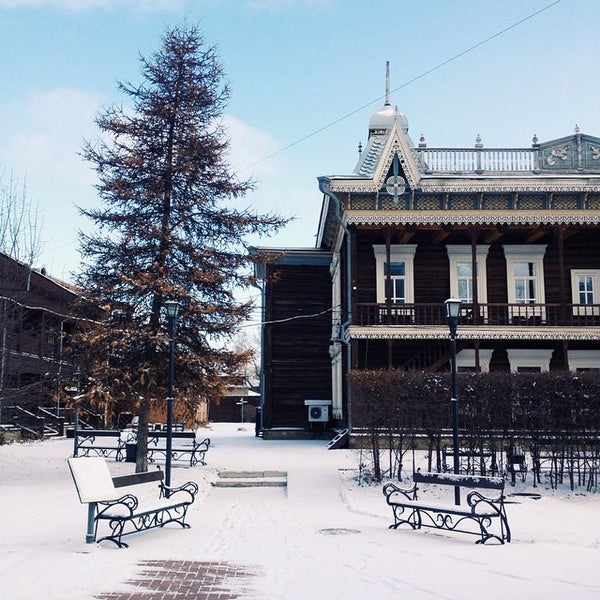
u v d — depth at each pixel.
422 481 11.17
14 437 27.78
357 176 25.16
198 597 6.57
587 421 14.85
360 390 15.90
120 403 16.77
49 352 22.55
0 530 9.90
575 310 27.70
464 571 7.81
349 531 10.62
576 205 25.61
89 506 9.24
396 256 27.78
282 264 31.19
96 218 16.84
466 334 24.86
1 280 18.41
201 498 14.45
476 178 25.09
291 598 6.57
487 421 15.34
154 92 17.55
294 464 18.89
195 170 17.20
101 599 6.37
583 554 8.86
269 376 30.45
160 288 16.27
